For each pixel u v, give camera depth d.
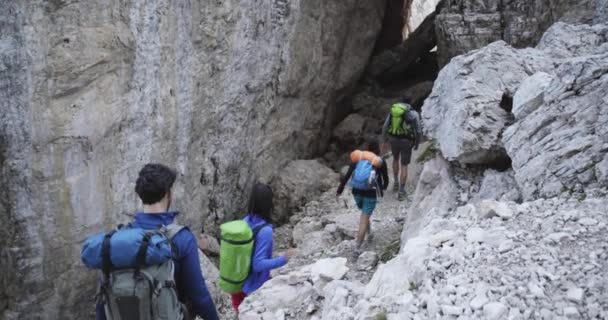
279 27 12.63
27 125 6.93
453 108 7.14
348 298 4.61
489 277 3.95
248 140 12.20
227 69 10.87
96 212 7.98
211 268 9.32
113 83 7.92
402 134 9.98
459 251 4.38
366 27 17.64
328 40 15.43
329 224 9.98
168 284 2.90
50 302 7.64
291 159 14.53
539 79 6.33
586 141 5.48
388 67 19.59
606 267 3.85
